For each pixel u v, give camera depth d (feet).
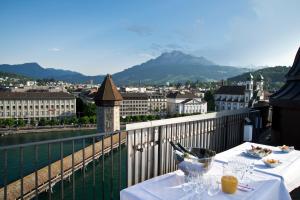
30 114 359.46
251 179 10.08
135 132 15.21
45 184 86.02
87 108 358.02
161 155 16.83
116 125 197.57
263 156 13.01
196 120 19.70
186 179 9.29
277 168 11.56
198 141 20.30
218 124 22.54
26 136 277.44
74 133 290.35
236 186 8.73
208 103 464.24
